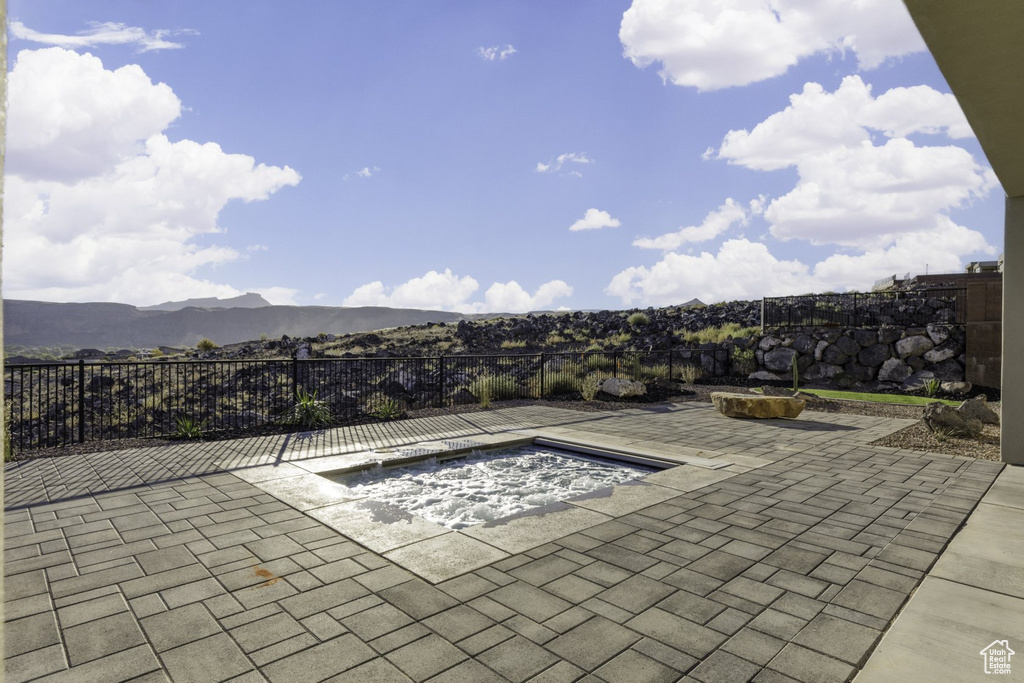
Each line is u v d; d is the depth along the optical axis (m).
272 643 2.96
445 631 3.07
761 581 3.69
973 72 3.67
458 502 5.53
